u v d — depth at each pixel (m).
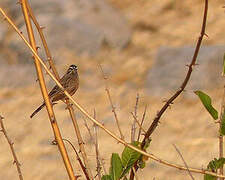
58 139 3.58
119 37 20.09
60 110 16.09
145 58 19.16
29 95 17.61
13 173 12.83
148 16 21.19
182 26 20.30
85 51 19.73
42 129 15.20
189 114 14.97
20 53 19.41
